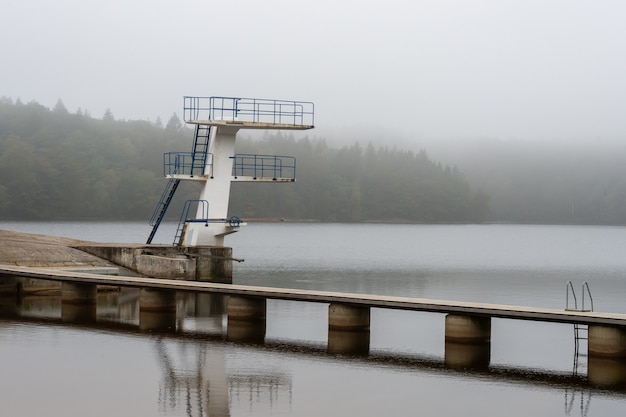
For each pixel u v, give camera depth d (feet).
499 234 526.16
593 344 86.22
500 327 112.68
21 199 483.51
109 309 118.42
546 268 241.55
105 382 77.66
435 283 182.80
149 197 521.24
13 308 117.08
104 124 612.29
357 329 99.35
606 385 79.41
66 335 98.22
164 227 435.94
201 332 102.27
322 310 123.13
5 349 90.07
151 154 574.97
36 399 72.08
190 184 522.06
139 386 76.38
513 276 207.72
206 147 148.97
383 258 272.10
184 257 140.15
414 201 645.92
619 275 217.15
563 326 113.91
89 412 68.90
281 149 623.36
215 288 107.14
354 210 613.93
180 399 72.74
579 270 234.99
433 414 70.13
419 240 418.92
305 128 142.61
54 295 130.82
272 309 123.65
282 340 98.07
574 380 81.20
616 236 519.60
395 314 123.95
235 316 105.60
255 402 72.23
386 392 76.13
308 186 606.14
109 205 515.91
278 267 216.33
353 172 642.63
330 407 71.31
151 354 88.99
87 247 143.23
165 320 110.22
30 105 611.47
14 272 121.90
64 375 79.82
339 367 84.74
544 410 71.72
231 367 83.97
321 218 609.01
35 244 141.69
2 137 547.49
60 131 570.46
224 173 142.72
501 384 79.46
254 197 568.00
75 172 512.22
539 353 94.22
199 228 141.59
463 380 80.64
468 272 218.18
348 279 186.60
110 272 136.67
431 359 89.45
